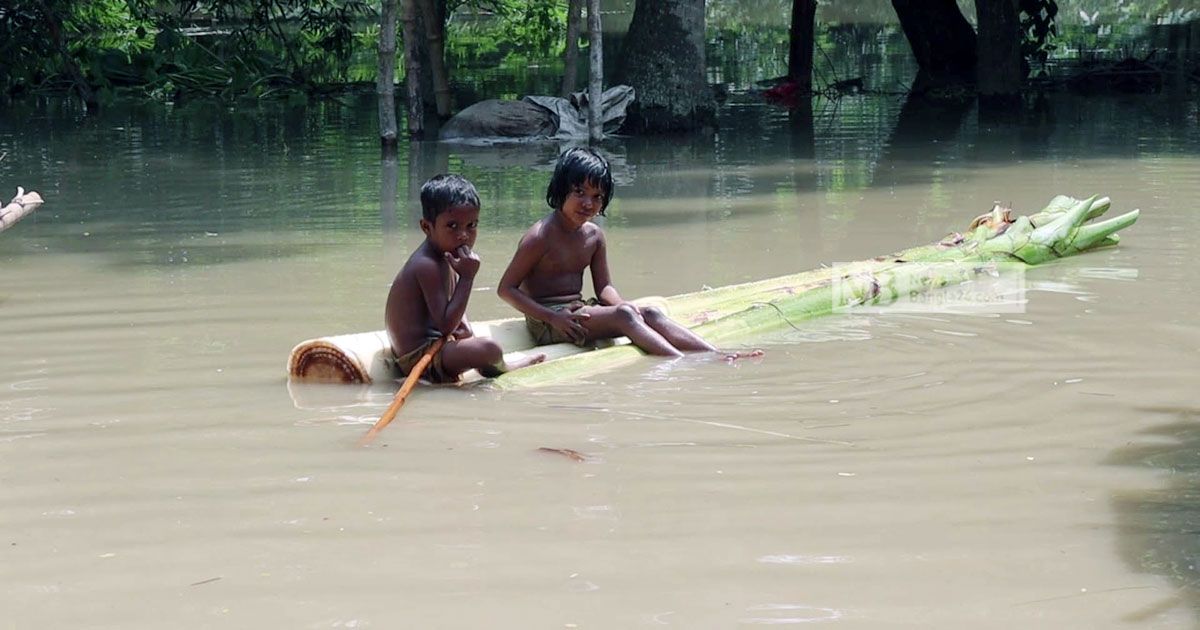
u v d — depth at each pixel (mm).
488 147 21594
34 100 29062
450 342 8672
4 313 10586
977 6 27359
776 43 42906
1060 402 7996
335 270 12070
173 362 9172
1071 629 5184
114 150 20797
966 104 26938
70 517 6418
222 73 31141
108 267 12273
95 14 34281
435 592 5559
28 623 5340
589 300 9922
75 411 8070
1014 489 6625
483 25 49344
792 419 7746
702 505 6449
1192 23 42531
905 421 7680
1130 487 6633
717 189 16766
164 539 6141
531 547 5984
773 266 12133
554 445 7344
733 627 5219
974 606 5383
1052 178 16906
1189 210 14398
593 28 21828
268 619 5344
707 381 8539
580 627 5234
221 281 11664
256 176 18062
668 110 23297
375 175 18172
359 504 6520
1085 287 11008
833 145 21062
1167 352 9047
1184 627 5188
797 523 6227
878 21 49312
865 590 5531
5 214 11648
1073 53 35438
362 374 8641
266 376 8852
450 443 7402
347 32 32625
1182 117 23672
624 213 15055
